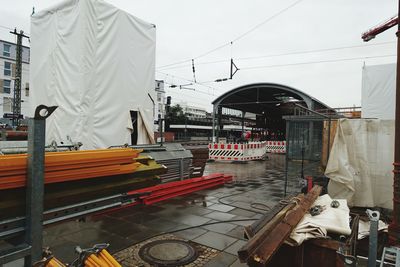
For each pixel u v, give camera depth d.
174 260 3.72
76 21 5.82
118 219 5.43
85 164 2.17
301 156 7.55
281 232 2.83
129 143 6.82
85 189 2.21
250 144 17.94
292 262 2.99
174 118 66.00
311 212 3.76
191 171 8.80
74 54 5.84
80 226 4.97
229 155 17.11
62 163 2.00
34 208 1.77
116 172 2.43
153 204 6.66
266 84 21.00
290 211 3.65
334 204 4.13
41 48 6.58
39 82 6.58
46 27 6.45
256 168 14.55
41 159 1.79
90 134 5.89
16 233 1.78
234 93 22.61
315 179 6.96
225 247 4.21
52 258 1.90
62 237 4.46
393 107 12.85
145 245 4.20
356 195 6.07
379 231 4.36
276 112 34.88
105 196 2.43
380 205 6.08
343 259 2.63
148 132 7.43
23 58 43.38
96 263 1.94
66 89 5.96
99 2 5.98
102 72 6.11
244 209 6.37
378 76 13.19
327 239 2.97
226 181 10.09
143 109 7.27
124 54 6.63
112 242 4.29
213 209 6.32
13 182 1.72
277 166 15.56
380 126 6.11
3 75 42.81
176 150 8.00
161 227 5.02
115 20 6.36
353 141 6.16
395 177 4.00
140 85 7.16
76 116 5.80
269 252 2.40
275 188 8.95
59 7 6.15
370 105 13.42
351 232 3.22
